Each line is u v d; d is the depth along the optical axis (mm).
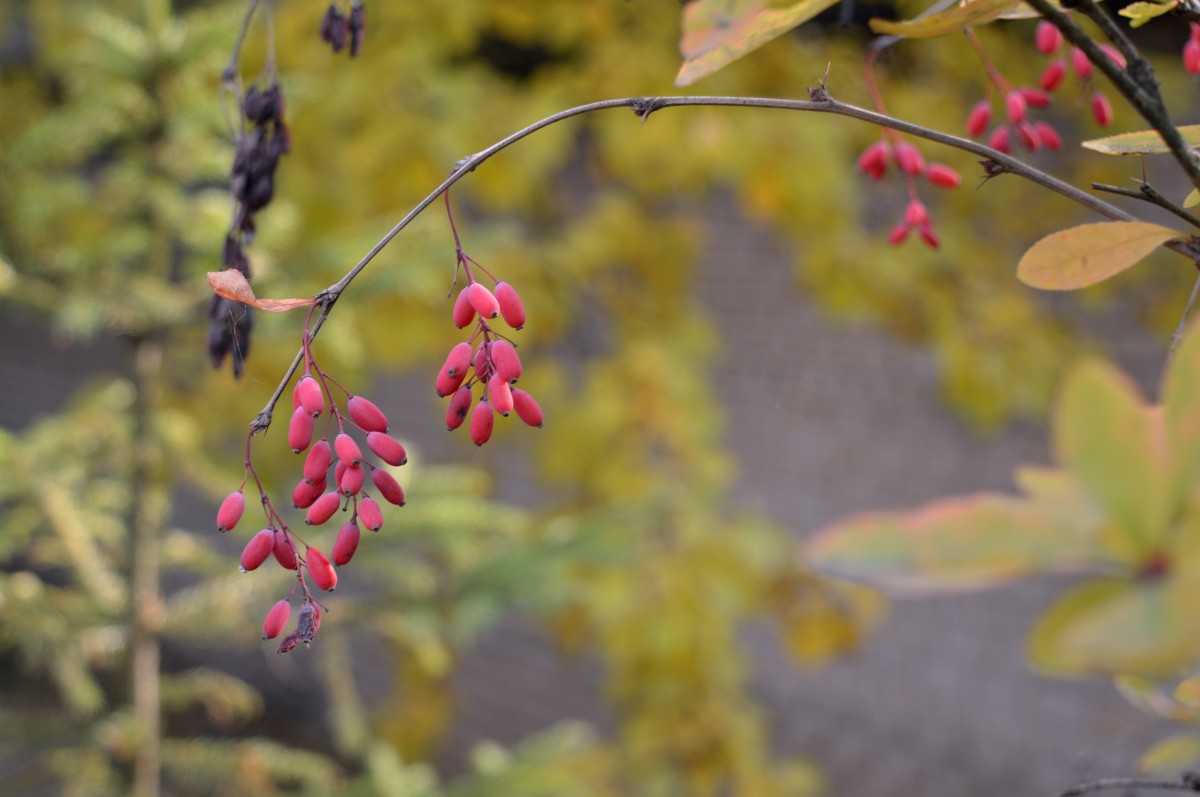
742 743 2131
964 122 1999
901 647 3143
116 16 1822
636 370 2033
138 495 1718
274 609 750
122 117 1582
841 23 919
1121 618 461
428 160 1812
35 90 2131
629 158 1867
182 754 1754
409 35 1881
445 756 3912
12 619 1593
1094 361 519
